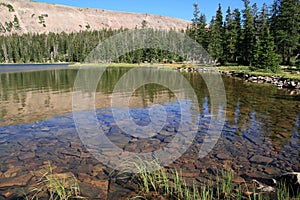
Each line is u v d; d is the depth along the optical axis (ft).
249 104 36.91
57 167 16.05
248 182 13.83
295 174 13.35
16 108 34.73
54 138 21.97
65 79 82.69
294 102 38.27
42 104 37.91
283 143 20.11
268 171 15.17
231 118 28.53
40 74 105.91
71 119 28.78
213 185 13.55
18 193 12.99
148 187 13.52
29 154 18.24
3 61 254.06
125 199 12.38
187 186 13.52
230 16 145.79
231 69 105.70
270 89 54.44
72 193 12.90
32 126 25.68
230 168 15.67
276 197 12.14
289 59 110.22
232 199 12.16
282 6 111.96
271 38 86.69
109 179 14.44
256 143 20.22
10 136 22.43
